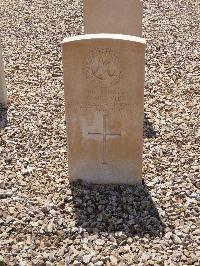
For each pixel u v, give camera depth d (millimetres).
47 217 1517
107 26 2109
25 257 1370
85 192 1631
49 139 1944
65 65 1506
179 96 2279
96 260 1360
